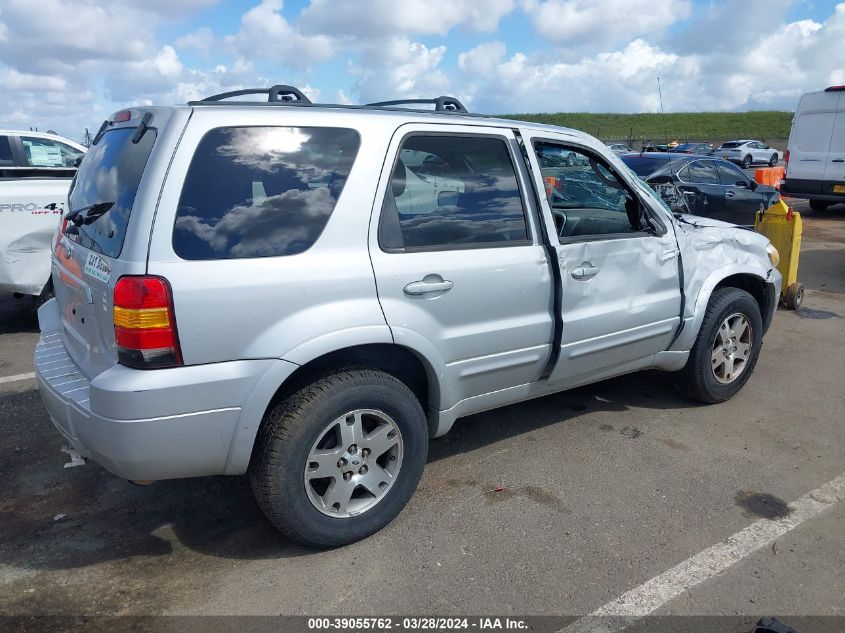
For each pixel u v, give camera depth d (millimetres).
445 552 3055
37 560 3018
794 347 6004
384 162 3049
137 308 2525
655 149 14742
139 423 2547
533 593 2781
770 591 2797
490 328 3369
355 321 2885
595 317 3768
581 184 3885
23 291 6297
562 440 4168
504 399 3646
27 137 7648
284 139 2865
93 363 2900
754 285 4930
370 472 3096
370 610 2686
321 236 2865
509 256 3398
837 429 4340
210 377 2631
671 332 4238
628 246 3914
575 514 3357
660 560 2994
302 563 2986
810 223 13453
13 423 4422
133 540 3174
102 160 3248
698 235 4410
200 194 2668
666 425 4383
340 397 2891
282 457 2807
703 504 3451
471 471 3789
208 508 3449
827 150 13555
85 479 3736
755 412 4602
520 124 3602
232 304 2648
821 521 3301
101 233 2857
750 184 11398
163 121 2740
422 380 3438
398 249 3062
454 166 3314
